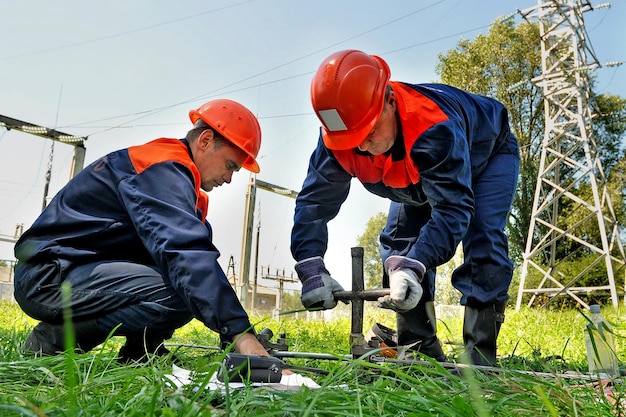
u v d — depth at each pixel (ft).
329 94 10.59
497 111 12.53
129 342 9.69
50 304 8.87
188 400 5.03
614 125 123.03
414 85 11.00
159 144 9.41
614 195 104.22
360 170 12.07
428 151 10.14
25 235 9.30
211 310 7.65
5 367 6.61
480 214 11.69
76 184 9.45
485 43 120.78
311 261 11.98
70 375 3.97
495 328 11.32
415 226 13.70
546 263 102.94
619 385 7.35
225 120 10.58
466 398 5.92
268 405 5.05
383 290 9.95
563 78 73.31
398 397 5.45
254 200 65.05
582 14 75.10
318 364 11.86
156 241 8.13
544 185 111.34
